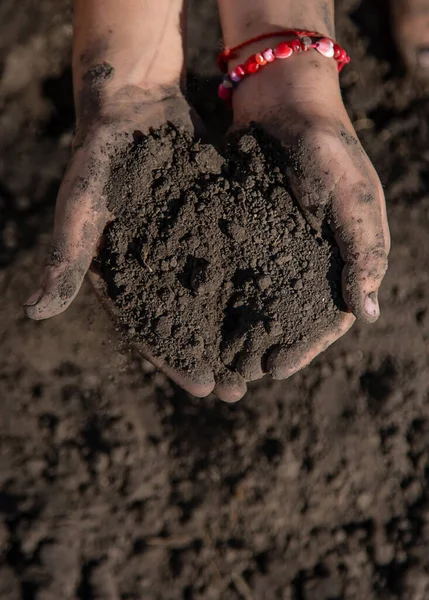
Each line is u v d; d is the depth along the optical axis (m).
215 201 0.59
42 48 0.74
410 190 0.73
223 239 0.59
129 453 0.69
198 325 0.59
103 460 0.68
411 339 0.71
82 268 0.59
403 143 0.75
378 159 0.74
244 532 0.68
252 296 0.59
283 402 0.70
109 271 0.60
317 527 0.69
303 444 0.69
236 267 0.59
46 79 0.75
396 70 0.76
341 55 0.63
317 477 0.69
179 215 0.59
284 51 0.62
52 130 0.75
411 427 0.70
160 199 0.59
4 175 0.74
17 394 0.70
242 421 0.69
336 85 0.62
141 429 0.70
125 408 0.70
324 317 0.59
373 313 0.59
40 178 0.74
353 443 0.69
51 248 0.59
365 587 0.68
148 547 0.68
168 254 0.59
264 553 0.68
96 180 0.59
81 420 0.70
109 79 0.61
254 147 0.60
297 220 0.59
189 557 0.68
